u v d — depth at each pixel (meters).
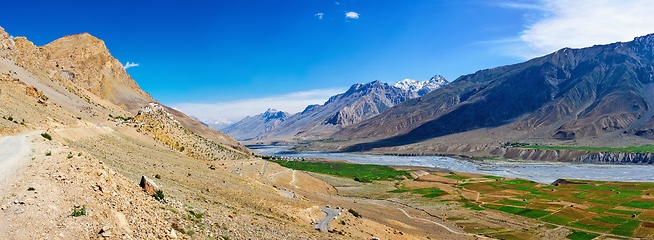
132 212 25.28
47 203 22.08
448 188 170.50
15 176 25.84
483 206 128.38
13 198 22.06
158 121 120.25
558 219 107.56
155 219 26.28
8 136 42.91
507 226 100.25
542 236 90.81
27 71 119.81
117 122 100.44
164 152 82.19
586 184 171.50
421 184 185.25
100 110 123.69
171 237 24.33
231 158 136.88
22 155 32.00
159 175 49.06
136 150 70.81
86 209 22.58
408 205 128.62
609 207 120.94
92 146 57.38
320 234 46.31
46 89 108.50
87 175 28.44
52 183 25.20
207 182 58.84
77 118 80.69
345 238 49.62
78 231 20.06
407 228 86.44
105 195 26.00
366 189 162.50
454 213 116.31
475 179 199.75
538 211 117.88
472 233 92.44
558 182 185.00
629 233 92.19
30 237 18.38
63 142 50.47
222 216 36.62
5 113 52.91
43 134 46.47
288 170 149.75
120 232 21.56
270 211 53.44
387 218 95.00
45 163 29.47
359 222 68.56
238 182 73.38
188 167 71.38
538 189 162.00
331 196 128.25
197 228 28.73
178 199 36.19
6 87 72.69
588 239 88.38
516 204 130.00
